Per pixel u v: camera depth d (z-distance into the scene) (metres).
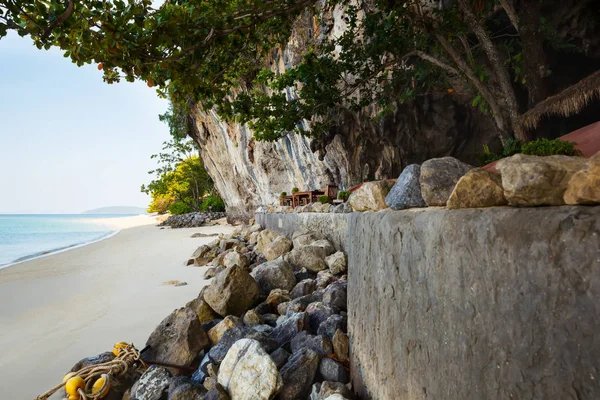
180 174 52.66
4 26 3.58
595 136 3.30
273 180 23.75
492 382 1.23
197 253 14.17
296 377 3.54
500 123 7.99
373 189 3.16
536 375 1.05
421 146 13.26
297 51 15.88
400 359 2.10
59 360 5.14
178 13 4.55
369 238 2.93
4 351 5.60
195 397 3.56
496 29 11.39
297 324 4.64
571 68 11.21
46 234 47.88
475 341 1.33
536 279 1.07
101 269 13.52
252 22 5.29
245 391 3.31
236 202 34.38
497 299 1.22
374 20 8.90
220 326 5.07
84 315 7.25
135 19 4.12
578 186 1.02
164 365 4.33
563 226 1.00
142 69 4.50
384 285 2.44
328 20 14.04
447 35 8.45
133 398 3.85
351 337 3.77
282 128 10.19
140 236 31.45
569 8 9.73
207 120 29.55
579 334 0.93
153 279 10.57
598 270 0.90
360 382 3.14
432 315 1.68
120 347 4.53
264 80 10.87
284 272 7.32
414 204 2.29
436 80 11.40
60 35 3.79
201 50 4.98
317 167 18.25
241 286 6.07
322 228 9.52
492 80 10.15
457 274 1.46
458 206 1.58
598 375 0.87
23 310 8.09
